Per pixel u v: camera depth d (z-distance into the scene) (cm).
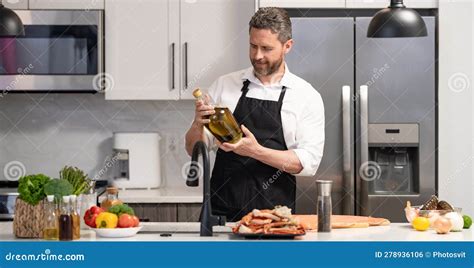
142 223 280
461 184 432
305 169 318
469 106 431
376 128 425
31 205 252
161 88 454
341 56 423
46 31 442
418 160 429
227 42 455
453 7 430
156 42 453
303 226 259
